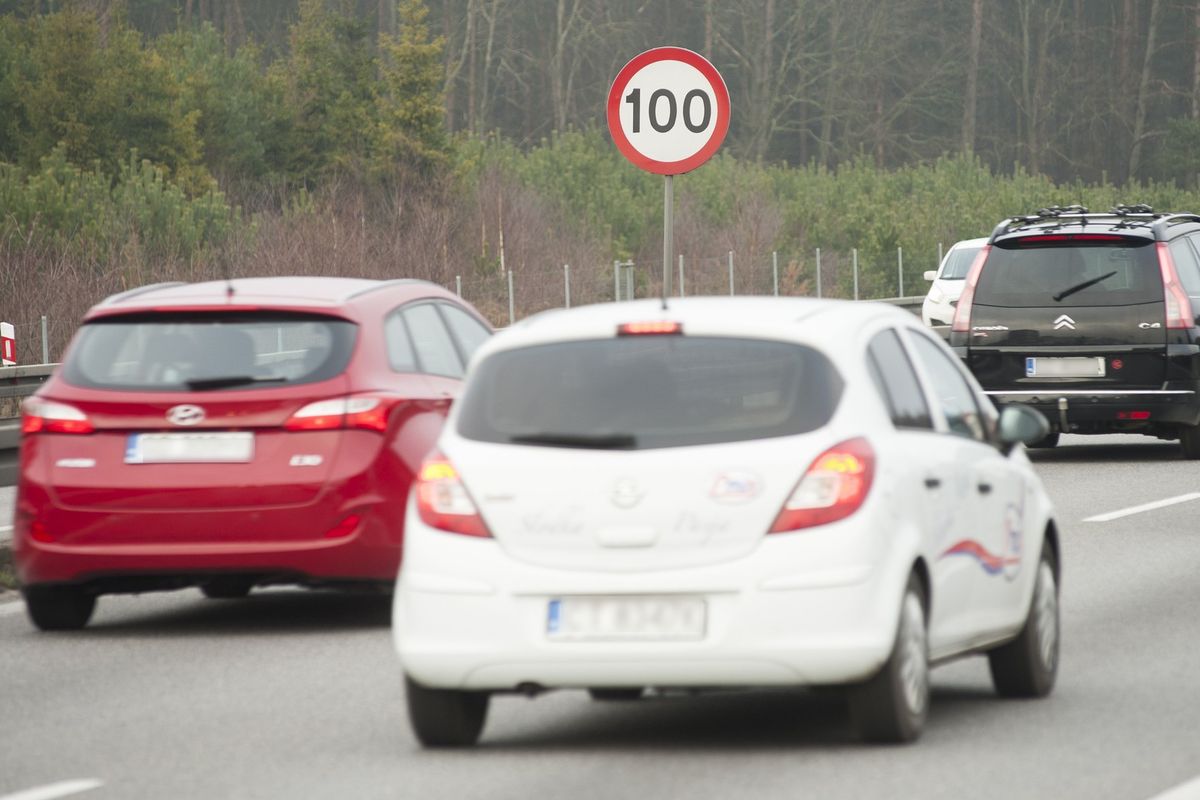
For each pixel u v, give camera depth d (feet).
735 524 80.79
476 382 85.81
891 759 82.17
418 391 124.67
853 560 80.33
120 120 600.80
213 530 118.52
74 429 120.37
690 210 651.66
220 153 635.66
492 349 86.38
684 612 80.69
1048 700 96.32
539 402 84.07
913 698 84.43
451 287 524.52
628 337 84.58
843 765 81.30
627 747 86.94
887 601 80.89
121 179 483.92
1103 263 213.05
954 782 77.41
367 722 93.66
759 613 80.02
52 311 400.88
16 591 143.43
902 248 650.84
